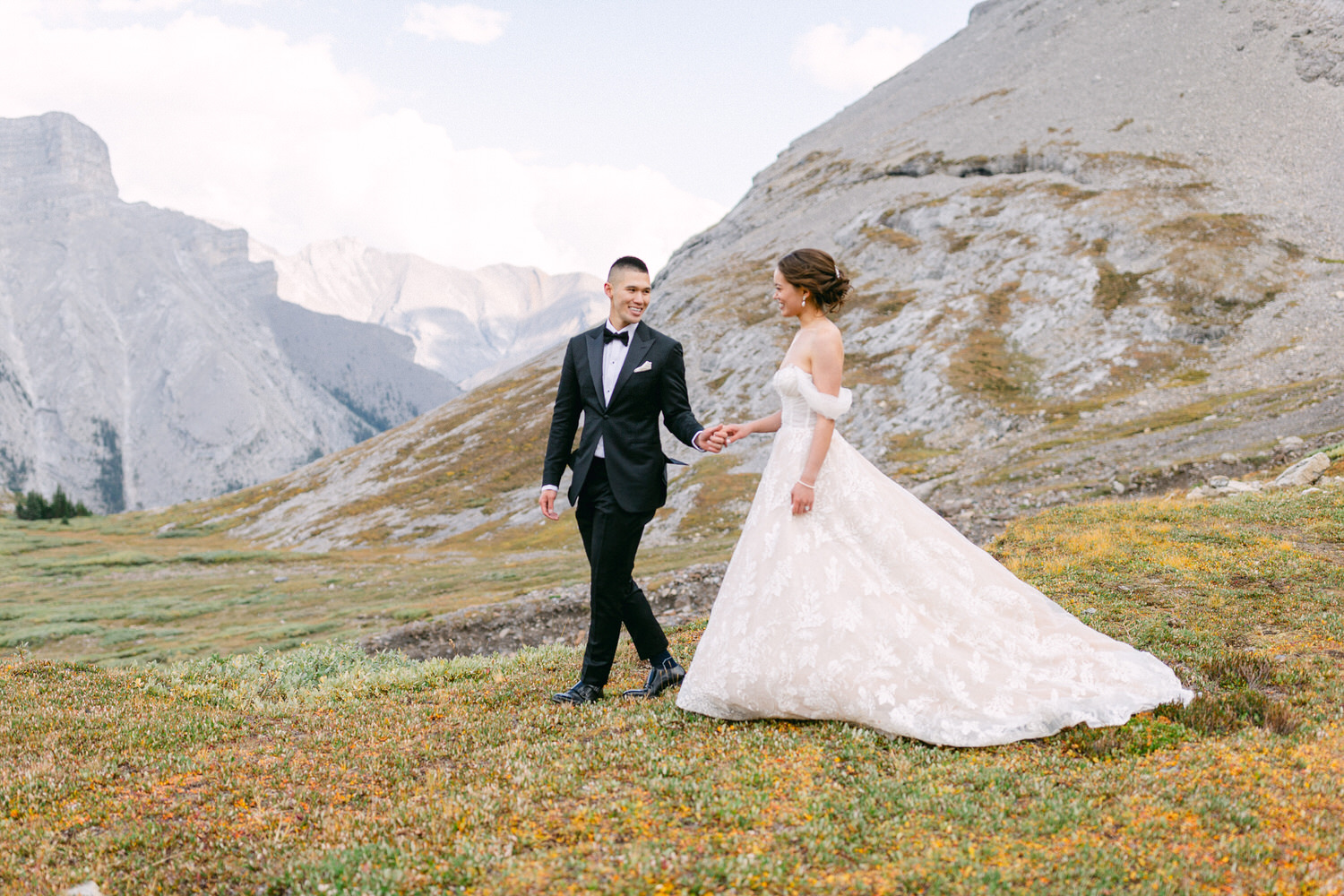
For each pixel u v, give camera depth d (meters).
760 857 3.53
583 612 23.16
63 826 4.34
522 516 85.06
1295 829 3.58
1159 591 9.21
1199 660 6.57
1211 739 4.75
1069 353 66.38
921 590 5.41
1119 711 5.09
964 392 63.91
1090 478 35.00
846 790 4.27
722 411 83.75
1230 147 90.75
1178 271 71.00
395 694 7.43
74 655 37.97
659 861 3.52
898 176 119.12
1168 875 3.25
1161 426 47.59
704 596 19.98
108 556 78.38
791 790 4.29
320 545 91.50
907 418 64.69
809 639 5.29
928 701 5.11
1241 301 65.94
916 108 147.88
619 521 6.21
